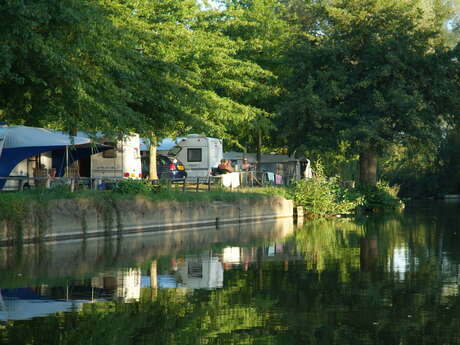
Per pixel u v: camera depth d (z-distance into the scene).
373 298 10.45
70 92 20.48
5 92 21.47
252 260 15.51
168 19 34.78
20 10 17.70
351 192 43.09
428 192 74.38
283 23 49.03
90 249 18.20
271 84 48.56
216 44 38.50
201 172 41.12
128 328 8.44
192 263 14.98
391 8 46.72
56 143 25.42
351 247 18.47
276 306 9.84
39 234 20.25
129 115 23.14
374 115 45.31
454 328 8.41
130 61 24.73
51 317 9.12
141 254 16.94
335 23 47.66
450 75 46.38
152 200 25.06
